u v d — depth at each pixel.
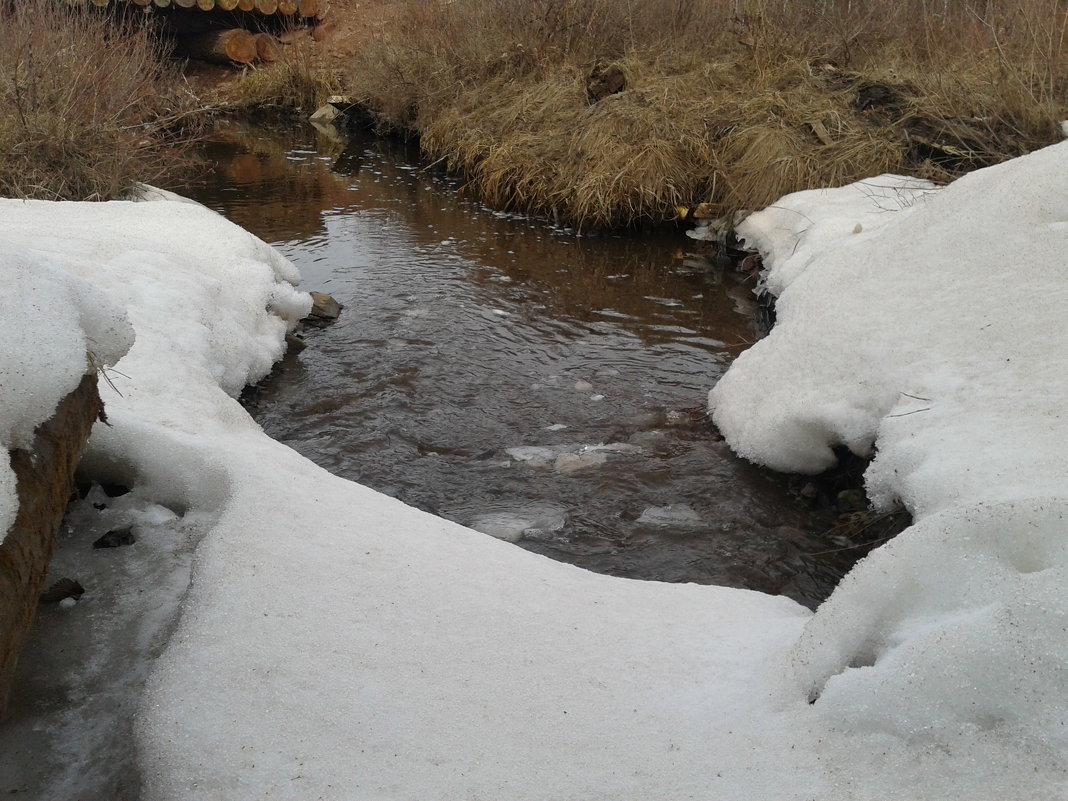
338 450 4.96
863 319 4.63
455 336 6.57
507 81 12.27
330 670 2.40
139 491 3.39
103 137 8.55
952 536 2.31
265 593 2.68
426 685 2.38
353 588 2.76
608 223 9.24
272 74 15.37
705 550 4.08
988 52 8.85
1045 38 8.24
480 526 4.27
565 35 12.23
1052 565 2.21
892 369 4.22
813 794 1.95
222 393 4.57
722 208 9.06
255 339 5.87
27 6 9.45
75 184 8.15
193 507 3.33
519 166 10.27
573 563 3.99
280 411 5.36
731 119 9.69
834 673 2.26
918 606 2.29
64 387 2.21
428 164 12.38
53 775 2.18
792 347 4.93
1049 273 4.20
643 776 2.07
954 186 5.18
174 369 4.54
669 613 2.89
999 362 3.87
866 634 2.31
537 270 8.11
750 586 3.83
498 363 6.14
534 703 2.33
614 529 4.25
